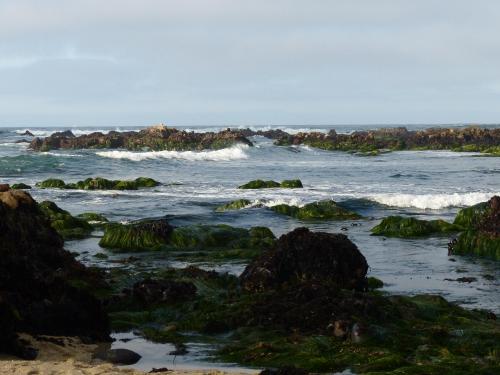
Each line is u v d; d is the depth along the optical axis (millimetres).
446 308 13812
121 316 13156
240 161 74250
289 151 89250
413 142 107375
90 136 99000
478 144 103000
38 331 11320
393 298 13602
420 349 10820
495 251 21531
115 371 9469
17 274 11875
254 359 10562
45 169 57062
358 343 11148
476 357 10680
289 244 15273
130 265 19422
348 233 27094
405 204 35812
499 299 15750
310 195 39125
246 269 15570
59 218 26656
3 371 9148
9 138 123125
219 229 24094
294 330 11891
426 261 20922
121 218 30625
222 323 12391
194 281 15727
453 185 47438
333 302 12406
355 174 57812
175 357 10836
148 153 71625
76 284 15000
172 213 32281
